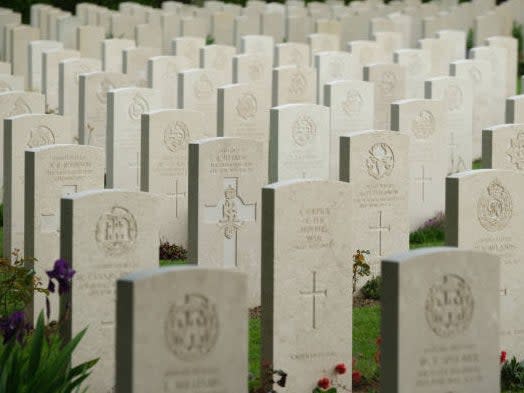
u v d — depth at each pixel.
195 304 10.83
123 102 22.97
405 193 18.44
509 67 33.09
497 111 30.02
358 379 14.56
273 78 27.66
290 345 13.99
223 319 10.95
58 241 16.83
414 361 11.57
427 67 31.86
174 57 30.22
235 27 43.12
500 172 14.84
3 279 17.41
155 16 44.16
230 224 17.28
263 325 14.01
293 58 34.09
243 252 17.44
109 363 14.25
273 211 13.71
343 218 14.08
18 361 11.98
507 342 15.17
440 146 21.95
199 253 17.16
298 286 13.95
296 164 21.48
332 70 30.67
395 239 18.44
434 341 11.63
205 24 43.59
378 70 27.92
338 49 37.34
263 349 14.05
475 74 28.42
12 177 19.42
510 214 14.96
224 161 17.16
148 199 14.16
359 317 17.06
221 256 17.31
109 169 23.12
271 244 13.78
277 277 13.80
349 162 18.00
